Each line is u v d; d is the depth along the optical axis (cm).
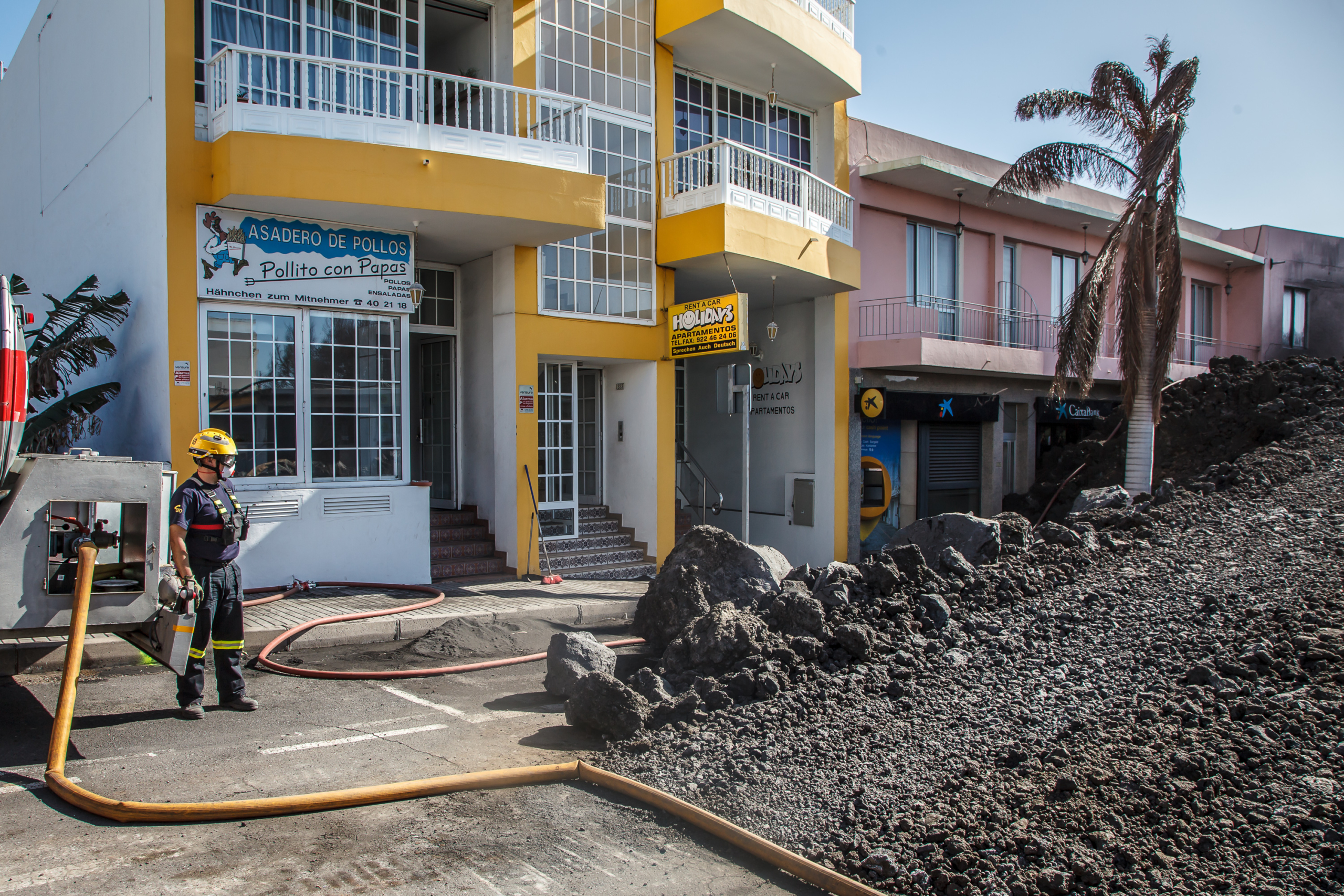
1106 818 388
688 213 1321
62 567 519
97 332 1045
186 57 921
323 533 1009
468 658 792
